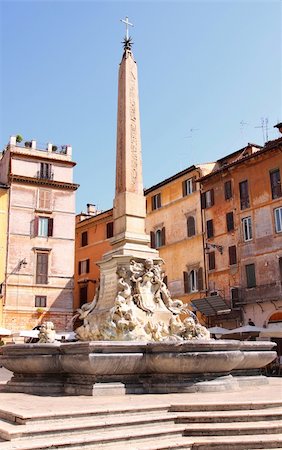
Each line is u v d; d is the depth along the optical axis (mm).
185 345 10336
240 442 6766
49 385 11039
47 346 11102
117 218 15328
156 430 7051
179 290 40750
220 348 10602
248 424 7375
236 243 36062
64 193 41906
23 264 38750
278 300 31906
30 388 11195
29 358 11195
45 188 41125
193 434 7207
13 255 38688
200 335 12797
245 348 12383
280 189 33594
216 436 7121
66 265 40500
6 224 38938
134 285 13773
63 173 42438
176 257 41688
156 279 14109
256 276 34094
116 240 14969
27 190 40438
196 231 40156
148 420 7316
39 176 41219
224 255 37062
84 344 10148
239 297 34812
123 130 16047
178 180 43062
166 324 13336
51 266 39906
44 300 39000
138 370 10500
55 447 6109
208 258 38469
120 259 14078
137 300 13539
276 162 34062
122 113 16281
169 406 7980
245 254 35156
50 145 42906
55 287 39594
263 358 12570
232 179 37406
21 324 37719
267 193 34438
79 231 50719
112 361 10078
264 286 33219
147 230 45750
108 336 12578
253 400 8367
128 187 15297
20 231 39344
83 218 52531
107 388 10016
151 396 9578
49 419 6961
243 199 36156
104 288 14344
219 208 38281
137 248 14484
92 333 13109
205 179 39781
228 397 9094
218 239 37875
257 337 31922
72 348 10586
